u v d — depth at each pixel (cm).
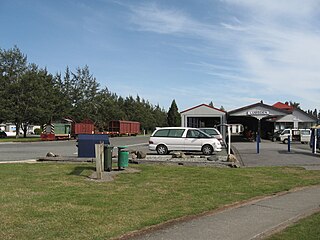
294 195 1035
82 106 7644
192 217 763
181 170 1518
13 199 894
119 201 898
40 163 1755
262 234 650
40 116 5844
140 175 1355
